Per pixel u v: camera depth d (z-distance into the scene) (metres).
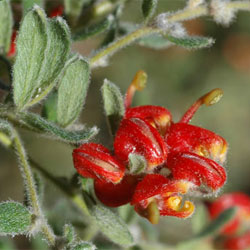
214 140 0.12
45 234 0.11
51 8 0.15
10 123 0.12
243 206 0.18
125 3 0.15
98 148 0.12
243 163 0.41
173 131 0.12
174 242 0.19
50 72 0.12
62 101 0.12
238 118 0.42
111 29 0.14
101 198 0.12
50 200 0.16
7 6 0.13
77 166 0.12
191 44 0.12
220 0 0.13
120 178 0.11
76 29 0.15
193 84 0.41
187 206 0.11
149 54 0.38
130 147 0.12
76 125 0.12
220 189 0.12
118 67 0.37
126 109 0.12
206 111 0.41
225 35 0.40
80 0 0.14
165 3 0.24
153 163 0.12
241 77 0.41
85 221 0.15
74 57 0.12
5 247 0.16
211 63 0.41
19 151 0.12
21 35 0.11
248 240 0.18
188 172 0.11
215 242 0.18
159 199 0.11
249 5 0.13
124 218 0.14
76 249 0.11
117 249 0.15
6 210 0.11
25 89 0.12
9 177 0.30
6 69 0.14
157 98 0.37
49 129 0.11
